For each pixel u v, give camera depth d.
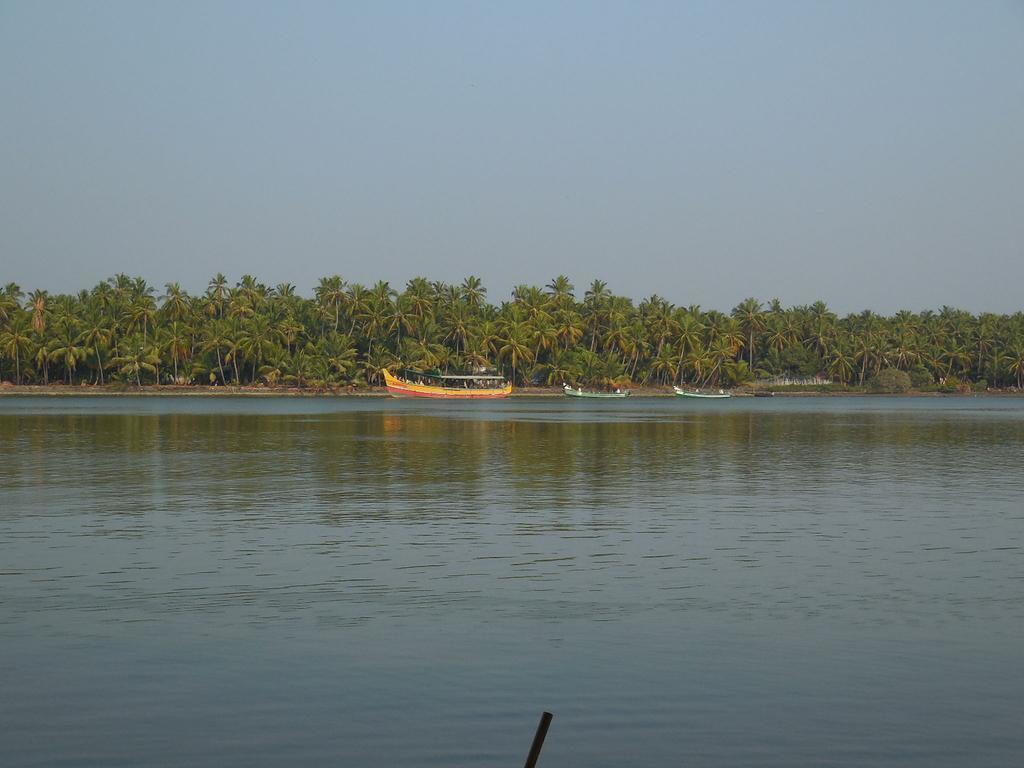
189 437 79.88
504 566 26.84
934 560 27.80
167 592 23.73
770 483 46.84
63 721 15.91
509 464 56.69
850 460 59.97
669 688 17.36
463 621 21.28
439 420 116.00
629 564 27.19
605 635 20.30
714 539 31.09
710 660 18.77
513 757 14.77
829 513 36.72
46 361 198.25
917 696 17.02
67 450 65.44
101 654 18.95
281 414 130.25
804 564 27.20
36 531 32.19
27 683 17.45
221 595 23.45
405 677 17.81
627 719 16.08
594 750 15.02
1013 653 19.19
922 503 39.59
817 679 17.80
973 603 22.88
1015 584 24.77
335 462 57.47
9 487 44.06
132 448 67.50
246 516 35.59
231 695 16.95
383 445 72.19
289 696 16.92
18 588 24.08
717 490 43.94
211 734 15.48
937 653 19.20
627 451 67.19
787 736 15.48
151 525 33.50
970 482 47.31
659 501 40.09
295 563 27.12
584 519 35.16
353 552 28.77
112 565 26.78
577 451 67.12
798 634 20.42
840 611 22.17
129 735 15.43
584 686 17.42
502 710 16.41
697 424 109.00
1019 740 15.34
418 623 21.12
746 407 179.50
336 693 17.06
